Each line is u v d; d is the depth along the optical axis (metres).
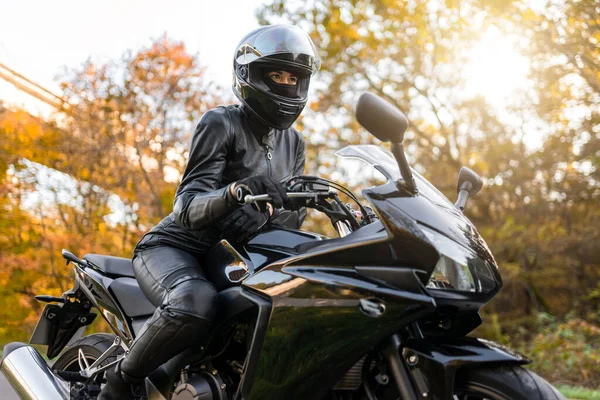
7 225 9.54
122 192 10.48
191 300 2.89
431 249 2.43
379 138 2.50
